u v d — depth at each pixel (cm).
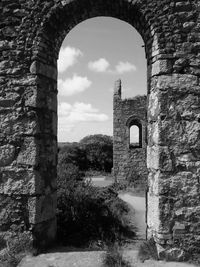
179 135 514
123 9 558
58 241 600
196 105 517
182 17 525
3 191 533
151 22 528
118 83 2025
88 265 473
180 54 520
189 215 505
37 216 529
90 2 544
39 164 541
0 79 542
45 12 543
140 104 1967
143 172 1936
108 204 961
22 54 541
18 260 488
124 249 566
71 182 888
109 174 2600
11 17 548
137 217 1055
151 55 544
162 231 503
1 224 531
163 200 507
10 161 535
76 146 2811
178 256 497
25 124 535
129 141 1980
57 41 595
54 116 607
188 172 510
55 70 611
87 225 696
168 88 518
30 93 535
